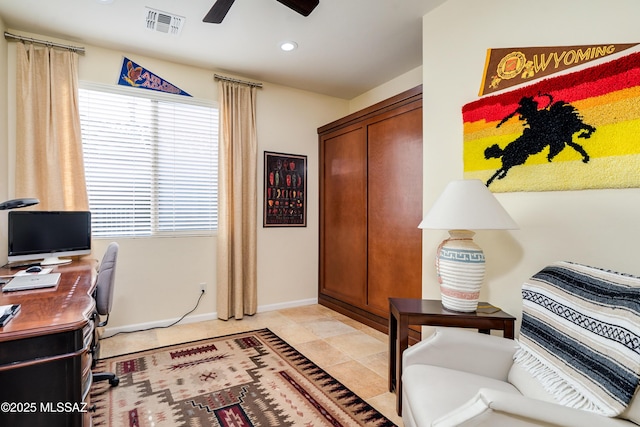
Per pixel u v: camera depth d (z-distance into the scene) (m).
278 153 3.84
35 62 2.63
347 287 3.63
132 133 3.08
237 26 2.59
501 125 1.89
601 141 1.49
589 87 1.54
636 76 1.40
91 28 2.61
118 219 3.03
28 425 1.09
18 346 1.08
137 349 2.70
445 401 1.21
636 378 0.94
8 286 1.59
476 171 2.03
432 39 2.38
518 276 1.83
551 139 1.67
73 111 2.73
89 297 1.46
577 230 1.58
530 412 0.91
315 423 1.77
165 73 3.20
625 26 1.45
